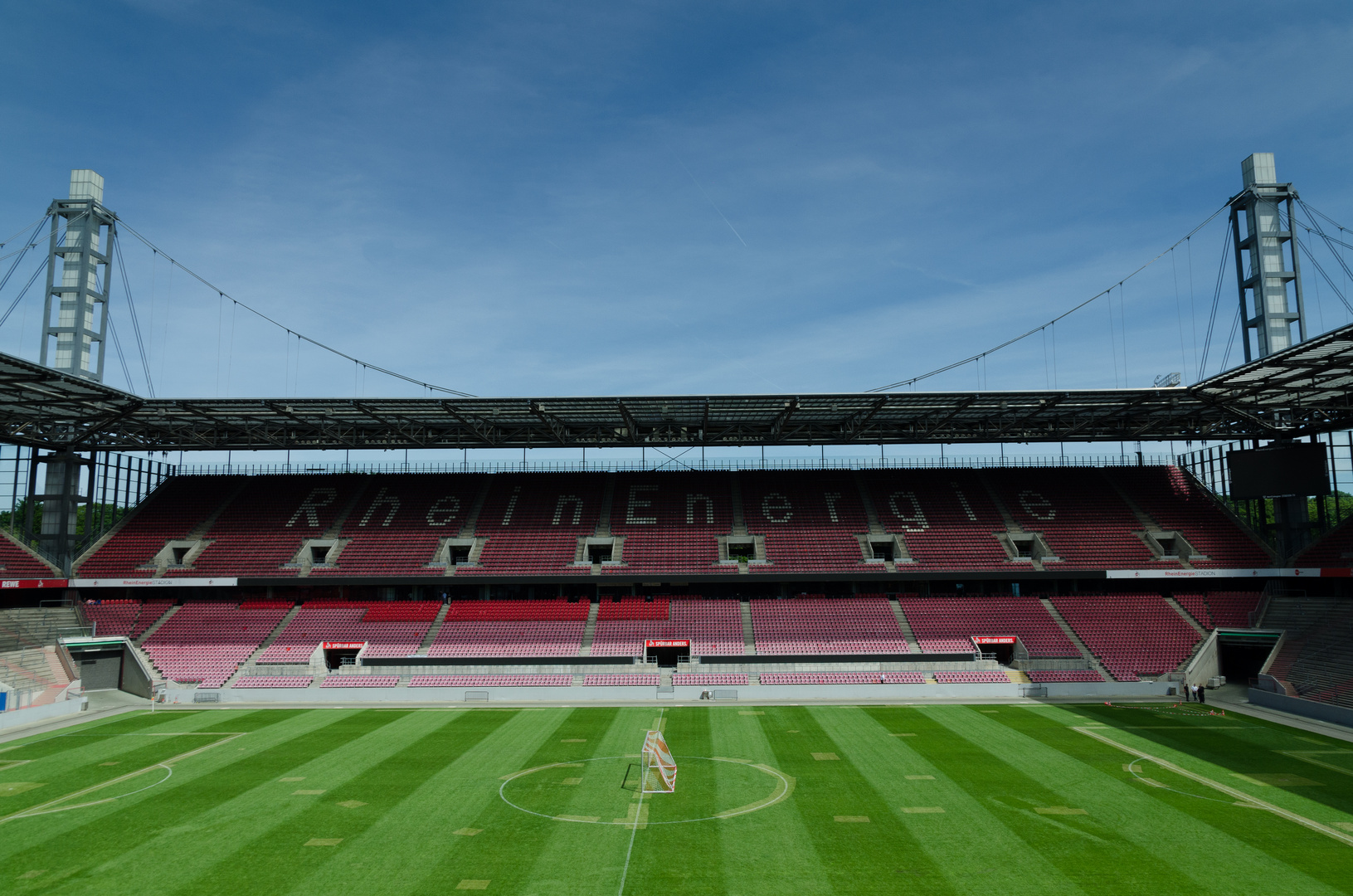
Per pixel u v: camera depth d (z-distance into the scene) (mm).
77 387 51719
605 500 74125
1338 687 45594
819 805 29328
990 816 27844
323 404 57031
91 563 65625
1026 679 54875
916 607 63406
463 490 75750
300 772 34312
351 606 64562
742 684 55344
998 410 62688
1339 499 65188
